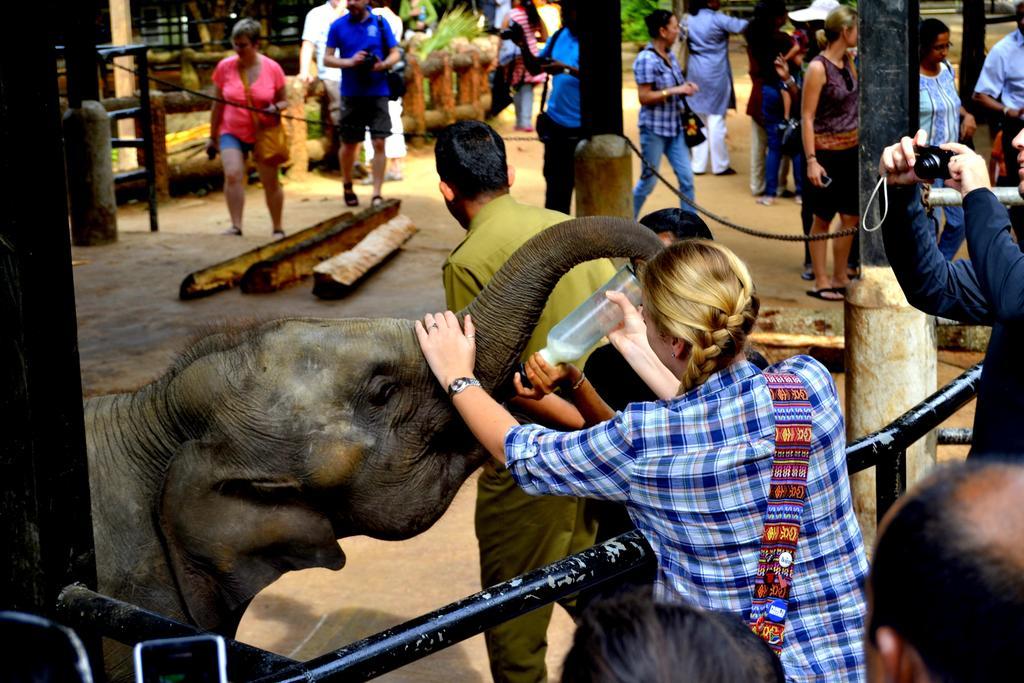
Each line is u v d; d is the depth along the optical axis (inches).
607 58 349.7
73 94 462.3
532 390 128.7
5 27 88.7
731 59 924.0
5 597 94.9
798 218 497.4
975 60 466.0
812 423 89.5
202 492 121.5
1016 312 98.2
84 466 96.9
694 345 88.7
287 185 596.4
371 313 367.9
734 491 87.7
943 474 49.8
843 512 91.3
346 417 123.3
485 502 158.1
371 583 210.4
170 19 876.6
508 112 781.3
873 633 49.1
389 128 531.2
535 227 153.8
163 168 559.2
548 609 157.8
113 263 437.1
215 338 129.3
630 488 91.4
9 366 91.8
